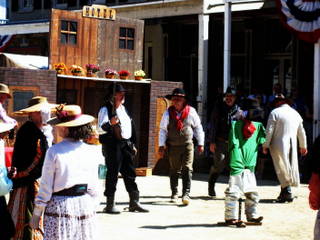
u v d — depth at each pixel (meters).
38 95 13.30
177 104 10.95
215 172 11.57
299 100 16.62
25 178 6.82
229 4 16.52
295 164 11.40
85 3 22.41
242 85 18.72
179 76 21.03
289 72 19.39
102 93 14.59
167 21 20.80
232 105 11.45
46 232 5.66
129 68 15.47
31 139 6.83
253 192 9.28
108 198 9.98
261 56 19.78
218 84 19.92
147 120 15.03
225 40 16.59
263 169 14.95
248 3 17.09
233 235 8.59
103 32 14.95
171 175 11.15
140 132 15.12
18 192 6.85
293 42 19.05
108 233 8.57
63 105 5.89
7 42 22.72
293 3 14.63
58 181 5.65
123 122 9.93
